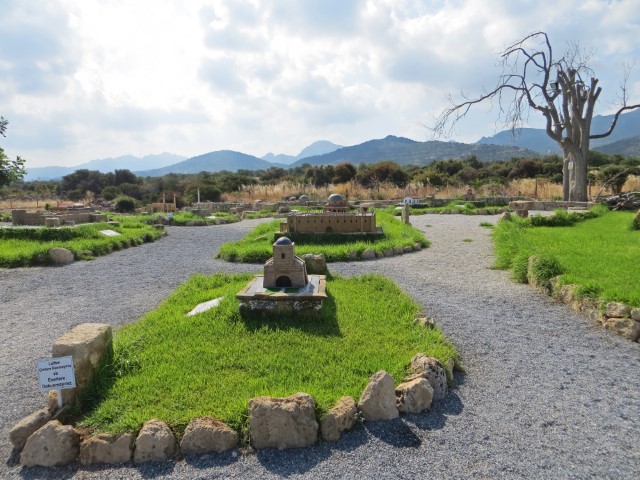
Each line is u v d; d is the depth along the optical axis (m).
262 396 3.94
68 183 60.84
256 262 12.18
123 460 3.60
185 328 5.97
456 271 10.30
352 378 4.53
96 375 4.54
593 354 5.55
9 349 6.03
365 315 6.50
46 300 8.49
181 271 11.05
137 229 17.83
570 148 26.39
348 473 3.38
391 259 11.91
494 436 3.81
